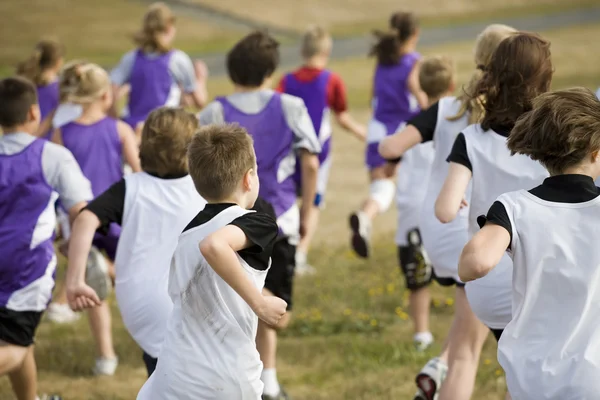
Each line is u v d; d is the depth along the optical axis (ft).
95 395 32.32
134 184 24.47
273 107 31.27
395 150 26.50
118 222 24.36
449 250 26.66
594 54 144.87
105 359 34.76
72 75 34.58
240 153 19.94
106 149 34.65
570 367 17.61
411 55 50.06
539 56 22.97
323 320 40.98
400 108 50.26
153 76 48.75
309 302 43.80
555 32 178.50
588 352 17.61
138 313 24.12
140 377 34.53
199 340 19.33
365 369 34.55
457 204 22.68
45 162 26.40
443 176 26.89
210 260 18.19
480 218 18.69
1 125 26.81
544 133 18.44
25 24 197.67
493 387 31.91
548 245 18.03
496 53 23.40
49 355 36.50
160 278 24.06
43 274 26.53
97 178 34.53
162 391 19.36
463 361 25.75
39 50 45.85
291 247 31.30
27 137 26.71
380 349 36.76
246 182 20.15
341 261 51.57
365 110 109.19
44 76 45.91
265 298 18.58
